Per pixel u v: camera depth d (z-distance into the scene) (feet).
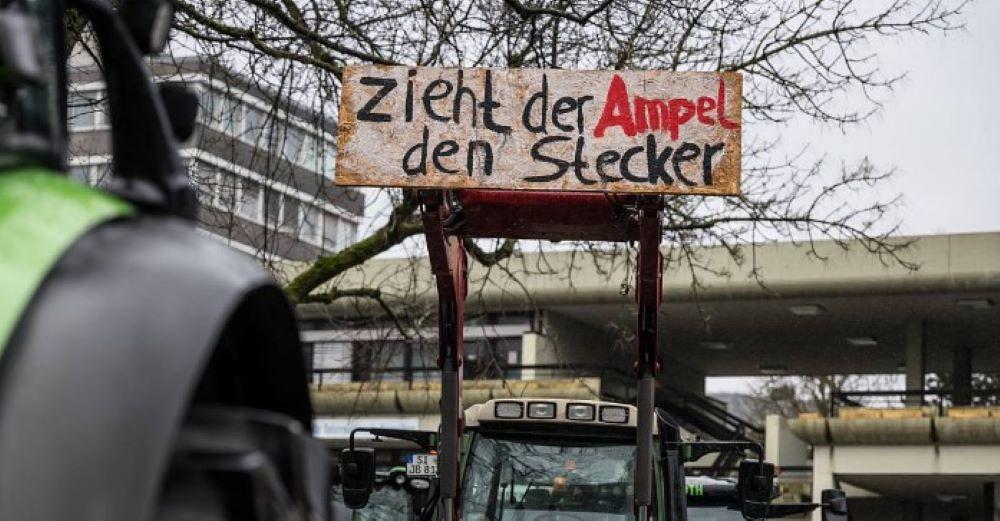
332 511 7.09
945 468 118.62
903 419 119.65
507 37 51.34
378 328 65.98
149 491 5.16
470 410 39.50
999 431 117.08
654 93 25.18
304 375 6.70
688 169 24.94
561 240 33.24
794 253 122.01
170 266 5.77
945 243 119.85
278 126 53.62
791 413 226.99
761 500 39.73
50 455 5.11
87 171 47.73
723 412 139.74
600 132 25.20
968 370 137.69
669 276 122.21
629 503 38.47
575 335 130.62
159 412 5.31
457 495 35.86
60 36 7.41
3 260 5.44
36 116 6.45
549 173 25.27
